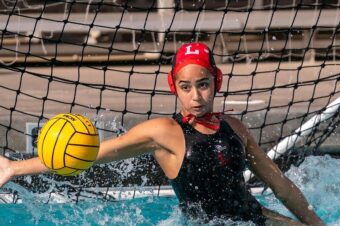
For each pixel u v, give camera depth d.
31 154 10.27
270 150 9.89
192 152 6.98
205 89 6.84
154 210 8.92
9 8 16.16
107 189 9.51
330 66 15.80
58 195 9.50
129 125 10.42
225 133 7.12
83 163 6.41
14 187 9.38
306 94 12.98
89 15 16.30
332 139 10.51
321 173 9.70
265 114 10.03
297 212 7.46
